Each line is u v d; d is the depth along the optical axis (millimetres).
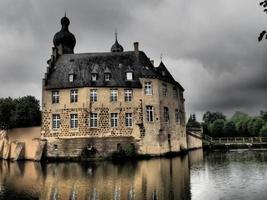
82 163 40625
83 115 46000
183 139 54719
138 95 47500
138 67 49625
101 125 46031
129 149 44969
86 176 27797
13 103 51031
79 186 22969
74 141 45625
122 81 47594
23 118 49938
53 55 51156
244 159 37844
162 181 23984
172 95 52531
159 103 48125
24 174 30453
